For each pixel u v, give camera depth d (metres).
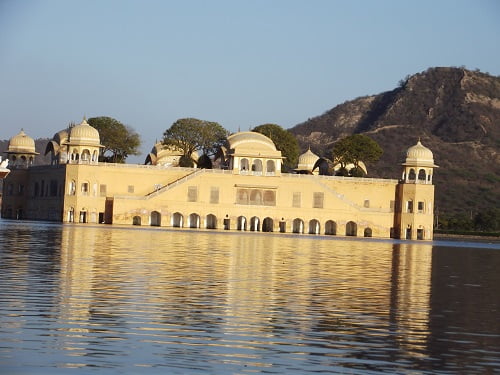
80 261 53.34
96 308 33.22
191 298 37.44
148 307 34.09
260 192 140.50
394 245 107.31
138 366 24.17
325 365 25.17
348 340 28.95
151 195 135.00
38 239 76.25
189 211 137.00
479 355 27.31
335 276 51.88
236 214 139.00
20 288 37.94
